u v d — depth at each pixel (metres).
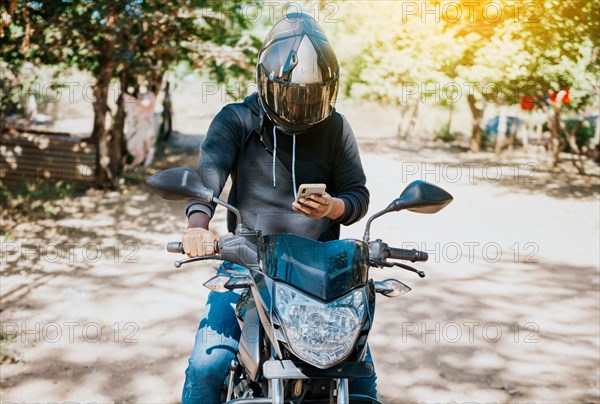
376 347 4.82
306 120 2.30
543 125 20.33
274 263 1.93
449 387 4.18
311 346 1.77
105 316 5.31
